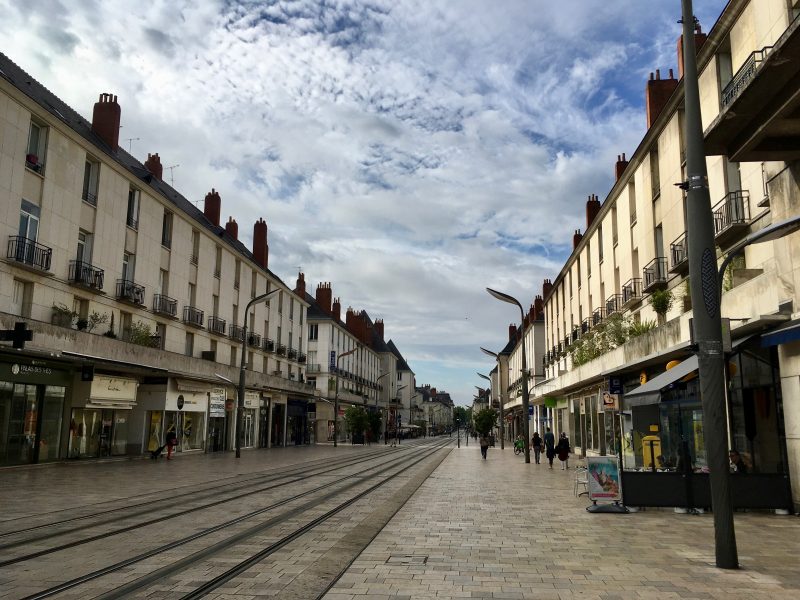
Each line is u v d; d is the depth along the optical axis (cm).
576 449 3612
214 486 1536
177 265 3297
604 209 3050
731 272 1507
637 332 2180
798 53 870
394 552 739
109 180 2667
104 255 2622
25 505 1127
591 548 772
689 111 745
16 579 586
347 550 738
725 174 1667
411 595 547
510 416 7550
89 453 2498
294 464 2544
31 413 2139
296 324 5578
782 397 1146
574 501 1288
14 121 2095
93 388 2398
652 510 1152
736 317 1327
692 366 1220
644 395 1183
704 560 703
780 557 719
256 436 4344
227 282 3988
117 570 625
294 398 5297
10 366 2003
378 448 5044
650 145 2366
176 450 3123
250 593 544
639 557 718
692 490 1128
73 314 2303
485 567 660
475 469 2331
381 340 10581
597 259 3288
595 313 3244
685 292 1994
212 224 4225
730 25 1631
